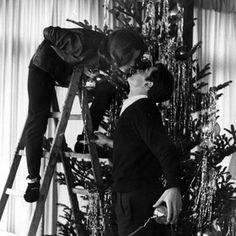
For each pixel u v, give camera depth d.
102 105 2.91
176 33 3.09
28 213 4.61
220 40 5.76
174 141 2.92
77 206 2.86
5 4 4.58
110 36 2.44
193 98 3.10
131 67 2.31
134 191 2.11
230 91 5.76
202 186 2.95
